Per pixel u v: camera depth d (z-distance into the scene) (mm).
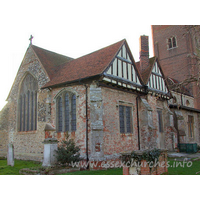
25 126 18844
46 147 11820
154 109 17859
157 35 39594
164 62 37938
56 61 20219
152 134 15773
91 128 12625
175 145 19531
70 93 14773
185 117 24328
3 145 20219
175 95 27938
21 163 15242
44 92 16750
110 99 14016
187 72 34438
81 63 16391
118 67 14391
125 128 15086
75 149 11883
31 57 19172
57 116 15469
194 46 35469
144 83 17078
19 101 20094
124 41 15312
